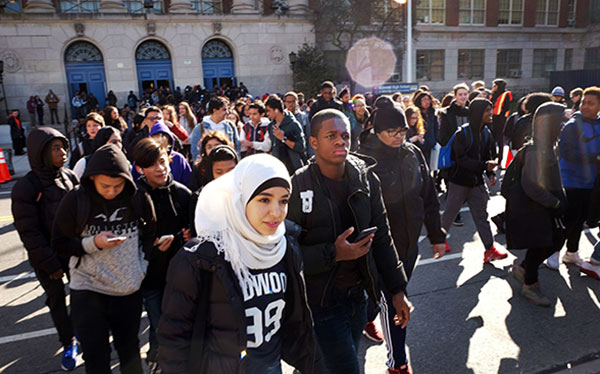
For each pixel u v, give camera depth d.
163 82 24.78
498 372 2.91
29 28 21.73
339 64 27.61
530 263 3.78
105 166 2.21
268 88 26.16
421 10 29.06
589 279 4.23
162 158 2.65
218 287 1.54
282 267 1.71
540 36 32.38
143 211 2.43
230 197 1.57
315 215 2.07
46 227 2.87
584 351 3.11
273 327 1.69
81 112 21.83
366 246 2.01
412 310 3.78
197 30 24.50
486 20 30.67
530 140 3.64
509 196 3.70
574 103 10.32
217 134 3.40
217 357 1.56
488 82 31.59
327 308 2.14
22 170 12.96
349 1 26.25
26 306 4.14
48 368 3.13
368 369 3.00
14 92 21.98
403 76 28.47
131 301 2.45
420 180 2.81
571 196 4.13
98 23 22.75
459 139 4.47
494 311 3.70
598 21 33.19
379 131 2.70
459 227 6.04
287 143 5.90
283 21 25.77
